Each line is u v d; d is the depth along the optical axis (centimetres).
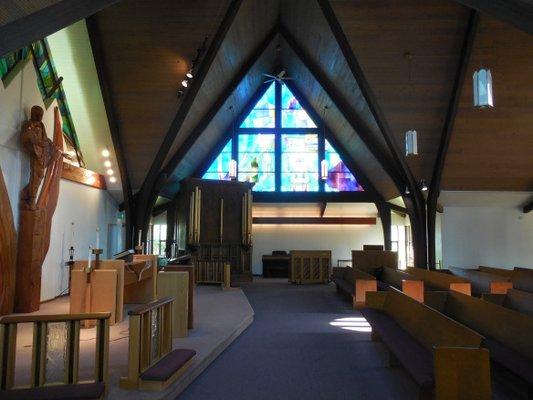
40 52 815
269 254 1652
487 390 315
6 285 679
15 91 711
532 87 909
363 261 1220
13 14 345
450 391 316
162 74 942
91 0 400
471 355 318
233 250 1330
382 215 1509
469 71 891
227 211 1319
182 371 432
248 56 1182
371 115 1100
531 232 1304
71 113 1004
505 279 830
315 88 1320
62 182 909
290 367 499
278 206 1602
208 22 860
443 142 1024
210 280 1215
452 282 831
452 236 1302
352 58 899
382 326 553
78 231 994
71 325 365
